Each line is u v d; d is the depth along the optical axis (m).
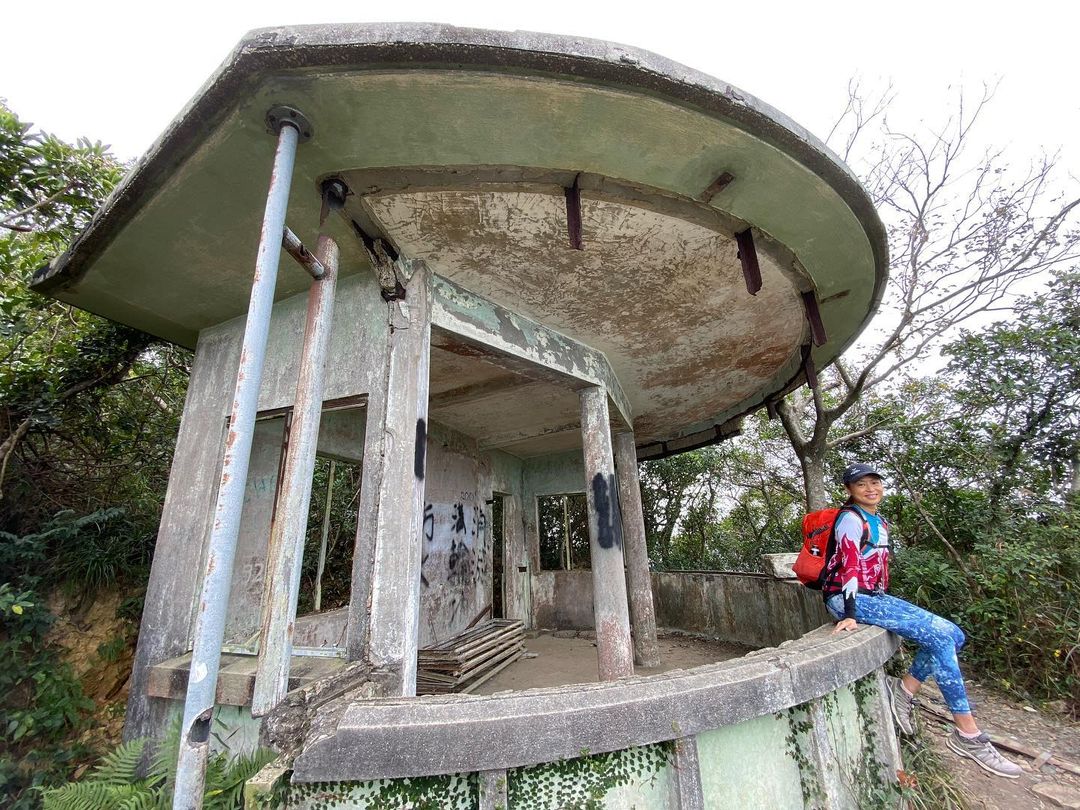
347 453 4.67
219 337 3.92
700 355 4.72
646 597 5.74
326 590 7.80
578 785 1.63
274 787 1.54
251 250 3.00
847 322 4.09
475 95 2.00
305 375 2.24
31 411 4.20
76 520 4.05
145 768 2.91
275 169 2.03
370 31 1.82
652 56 1.95
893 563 5.17
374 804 1.57
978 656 4.41
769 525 9.80
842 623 2.64
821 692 2.01
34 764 3.31
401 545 2.54
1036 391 5.75
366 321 3.05
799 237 2.91
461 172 2.40
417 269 3.03
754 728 1.95
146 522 4.77
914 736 2.79
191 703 1.58
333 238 2.71
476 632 5.75
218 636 1.67
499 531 9.41
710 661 5.74
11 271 4.32
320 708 1.96
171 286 3.40
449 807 1.56
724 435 6.75
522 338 3.69
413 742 1.51
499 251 3.00
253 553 3.72
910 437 6.68
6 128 3.92
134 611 4.20
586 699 1.67
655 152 2.29
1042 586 4.12
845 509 2.89
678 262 3.20
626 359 4.70
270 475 3.89
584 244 2.96
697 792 1.66
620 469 6.06
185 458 3.65
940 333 6.21
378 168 2.35
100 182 4.36
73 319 4.82
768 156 2.33
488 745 1.52
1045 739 3.38
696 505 10.77
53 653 3.70
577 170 2.39
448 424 6.36
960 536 5.82
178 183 2.44
